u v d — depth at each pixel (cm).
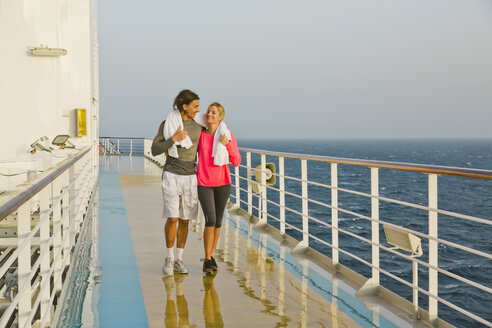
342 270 461
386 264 2245
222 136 450
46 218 283
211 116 448
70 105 923
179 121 441
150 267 482
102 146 2717
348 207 4447
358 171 8919
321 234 3034
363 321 337
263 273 460
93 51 1155
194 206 456
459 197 5728
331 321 337
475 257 2595
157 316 347
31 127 908
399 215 4094
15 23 897
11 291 416
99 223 708
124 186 1180
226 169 463
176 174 448
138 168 1759
